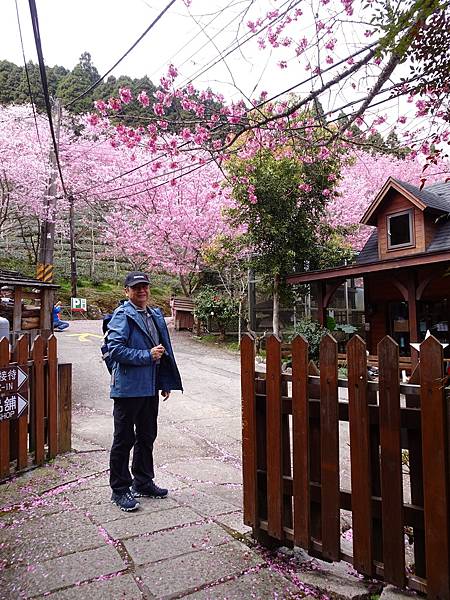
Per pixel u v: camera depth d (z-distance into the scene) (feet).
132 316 9.22
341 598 5.96
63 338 42.42
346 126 11.63
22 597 5.89
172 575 6.40
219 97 15.79
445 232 30.73
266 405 7.26
